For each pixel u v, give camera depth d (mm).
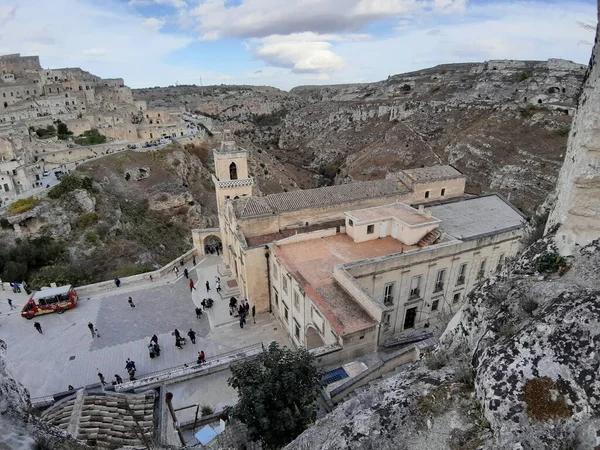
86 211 67250
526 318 7160
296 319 31250
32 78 135500
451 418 6508
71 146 96938
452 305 33844
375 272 28984
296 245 35250
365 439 6742
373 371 19453
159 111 137500
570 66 130125
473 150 100938
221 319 37094
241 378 16266
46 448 6883
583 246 7793
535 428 5465
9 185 68688
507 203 41969
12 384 7613
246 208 37938
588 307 6051
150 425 14586
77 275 50344
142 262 64688
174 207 89875
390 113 163000
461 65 196000
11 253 54094
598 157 7488
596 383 5383
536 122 93875
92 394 15641
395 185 44750
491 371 6316
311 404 15992
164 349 33062
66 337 34500
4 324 36250
